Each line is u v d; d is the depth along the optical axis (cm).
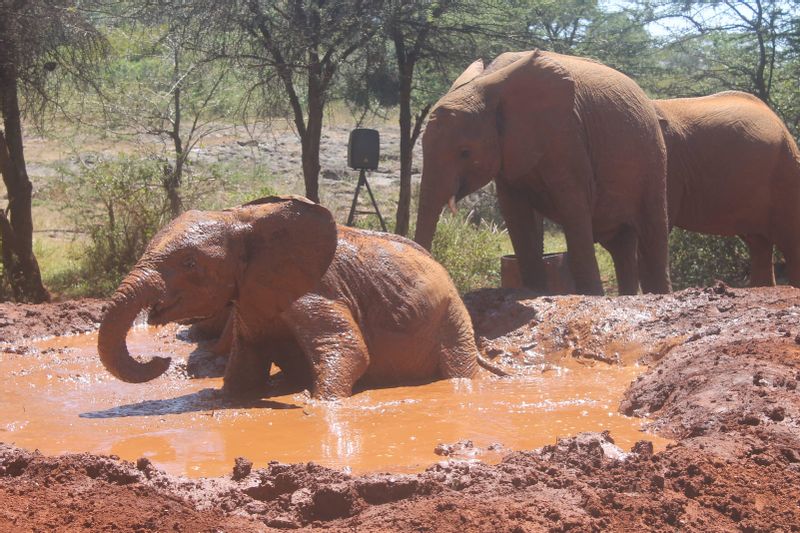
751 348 866
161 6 1777
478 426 752
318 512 534
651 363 1009
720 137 1666
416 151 3156
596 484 565
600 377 972
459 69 1886
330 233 880
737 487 570
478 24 1850
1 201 2534
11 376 988
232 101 2286
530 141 1306
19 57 1697
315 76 1747
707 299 1095
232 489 558
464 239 1911
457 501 524
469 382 963
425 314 973
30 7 1656
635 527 507
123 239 1834
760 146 1681
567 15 2384
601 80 1409
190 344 1146
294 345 935
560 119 1311
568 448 618
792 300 1065
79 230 1967
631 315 1080
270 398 884
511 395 884
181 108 2292
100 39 1816
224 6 1680
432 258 1020
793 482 586
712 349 879
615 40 2258
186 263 823
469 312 1177
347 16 1681
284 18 1756
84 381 969
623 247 1456
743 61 2427
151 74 2336
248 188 2272
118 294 794
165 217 1845
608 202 1408
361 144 1744
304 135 1798
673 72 2373
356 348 905
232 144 2962
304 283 881
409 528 493
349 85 1872
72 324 1279
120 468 572
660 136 1459
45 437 731
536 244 1423
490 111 1296
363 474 586
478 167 1295
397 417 789
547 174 1334
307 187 1773
